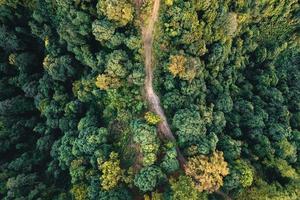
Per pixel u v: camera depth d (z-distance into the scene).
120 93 52.66
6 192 56.22
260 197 50.12
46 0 56.06
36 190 54.47
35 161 59.19
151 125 50.25
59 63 56.97
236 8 57.50
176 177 49.31
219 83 56.81
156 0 51.66
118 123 53.94
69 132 55.34
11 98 63.91
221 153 48.66
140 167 50.62
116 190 48.53
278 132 56.88
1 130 61.22
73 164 51.72
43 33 59.84
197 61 51.38
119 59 50.34
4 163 60.66
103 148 51.41
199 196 47.16
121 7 48.94
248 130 56.78
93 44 55.25
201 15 53.22
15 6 60.22
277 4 60.62
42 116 62.44
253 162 54.88
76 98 58.16
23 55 63.03
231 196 50.78
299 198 53.12
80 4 52.53
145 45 52.66
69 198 53.47
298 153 59.00
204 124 50.94
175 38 52.12
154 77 52.91
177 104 51.31
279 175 55.25
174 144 50.81
